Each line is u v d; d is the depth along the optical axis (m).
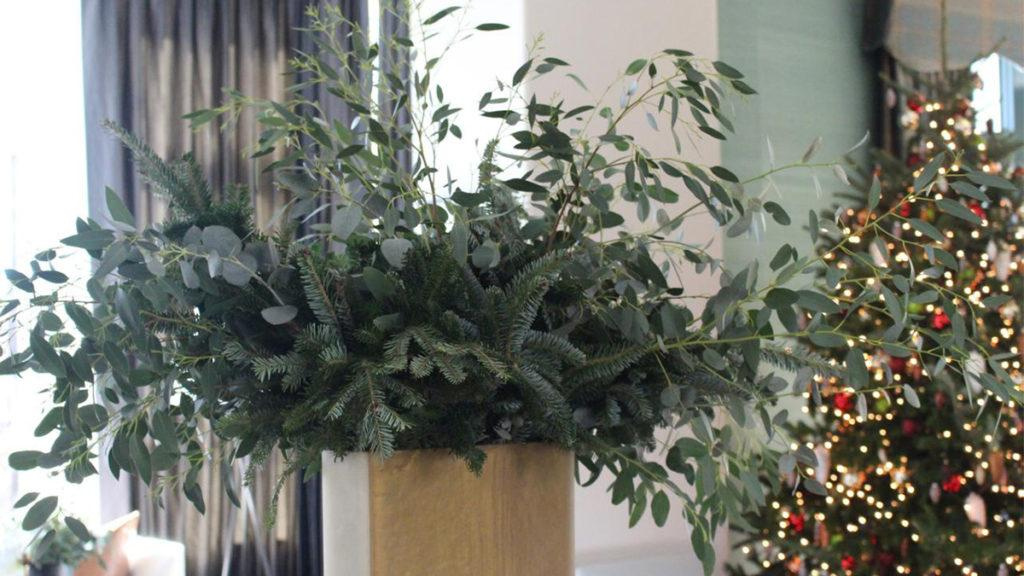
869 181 4.24
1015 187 1.08
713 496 1.05
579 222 1.16
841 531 4.13
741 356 1.12
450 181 1.17
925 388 3.98
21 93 4.61
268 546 4.68
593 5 4.15
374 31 4.78
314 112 4.69
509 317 0.97
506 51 4.10
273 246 0.99
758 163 4.58
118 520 3.72
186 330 1.00
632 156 1.20
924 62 4.93
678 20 4.37
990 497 4.02
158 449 0.99
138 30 4.60
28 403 4.26
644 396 1.07
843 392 4.04
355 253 1.09
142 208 4.53
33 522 0.96
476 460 0.97
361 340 0.96
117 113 4.56
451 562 1.00
